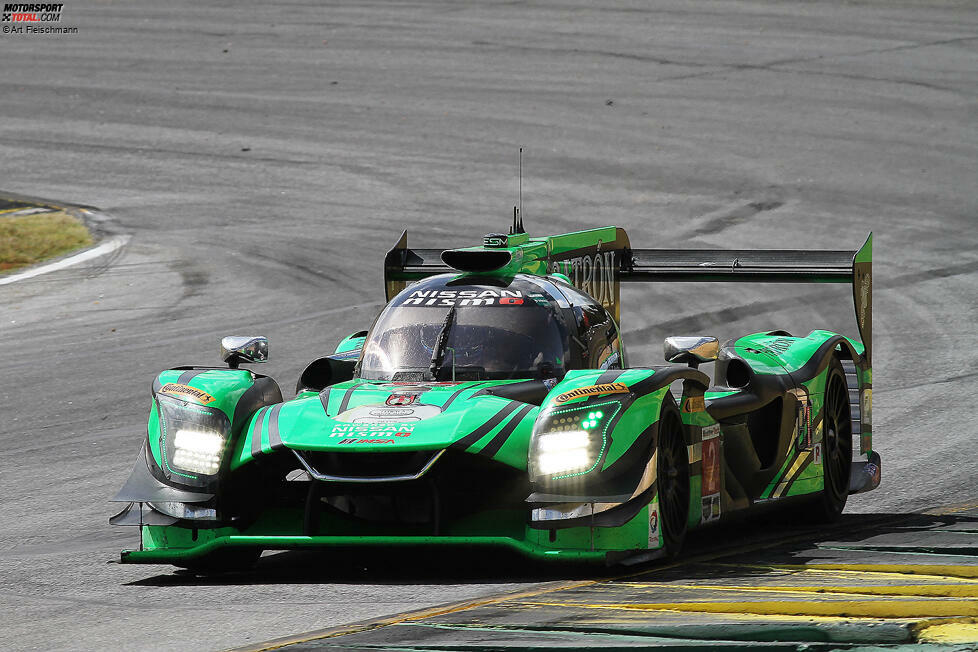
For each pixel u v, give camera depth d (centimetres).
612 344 2831
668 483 2336
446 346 2558
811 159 9869
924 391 4562
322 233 8181
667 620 1858
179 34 14600
